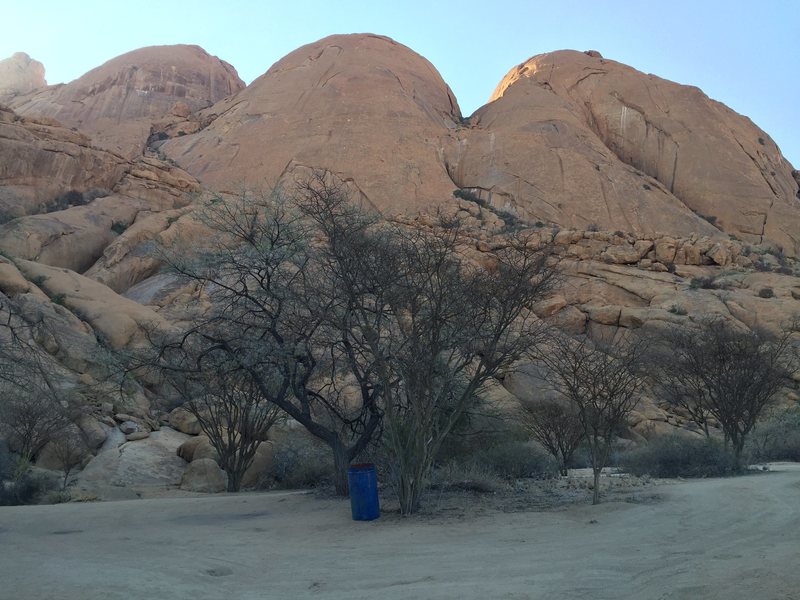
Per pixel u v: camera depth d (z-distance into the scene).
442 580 6.77
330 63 77.12
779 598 5.22
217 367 15.72
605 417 13.17
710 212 62.66
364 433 15.57
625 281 44.72
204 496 19.56
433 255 12.78
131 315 33.25
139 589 6.39
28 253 40.78
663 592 5.72
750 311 40.53
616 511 11.19
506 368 13.65
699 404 25.77
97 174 50.81
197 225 46.03
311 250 14.63
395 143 63.97
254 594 6.52
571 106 72.69
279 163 61.66
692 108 71.69
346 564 7.94
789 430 26.23
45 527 11.40
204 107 87.19
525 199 59.12
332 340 15.05
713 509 10.77
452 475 15.37
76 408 25.22
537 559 7.61
